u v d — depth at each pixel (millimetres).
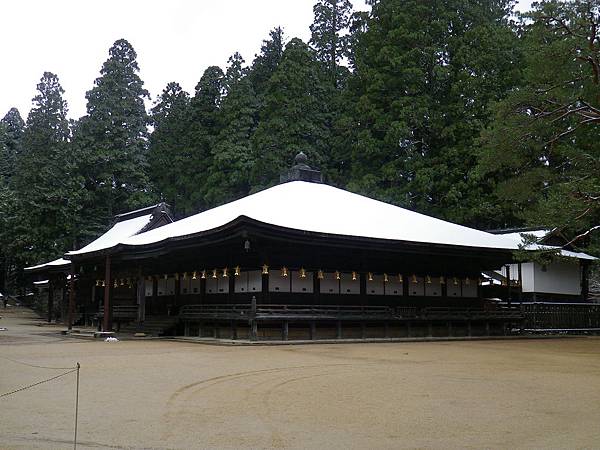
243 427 8219
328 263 27141
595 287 46750
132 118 64000
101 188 61594
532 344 26031
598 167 28172
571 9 26641
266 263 25234
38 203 56469
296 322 25094
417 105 45094
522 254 28672
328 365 15625
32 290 64875
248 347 21562
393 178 45219
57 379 12742
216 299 28453
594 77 27312
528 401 10367
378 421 8633
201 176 60438
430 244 27125
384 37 49469
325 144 52250
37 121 58750
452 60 46594
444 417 8938
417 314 29109
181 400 10273
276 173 50062
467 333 30906
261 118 53375
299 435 7766
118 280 36375
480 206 42312
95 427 8211
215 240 24062
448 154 44156
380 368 15062
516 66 45812
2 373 13602
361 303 28062
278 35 66188
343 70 61250
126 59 65000
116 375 13391
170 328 28812
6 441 7434
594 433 7961
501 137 28219
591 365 16578
